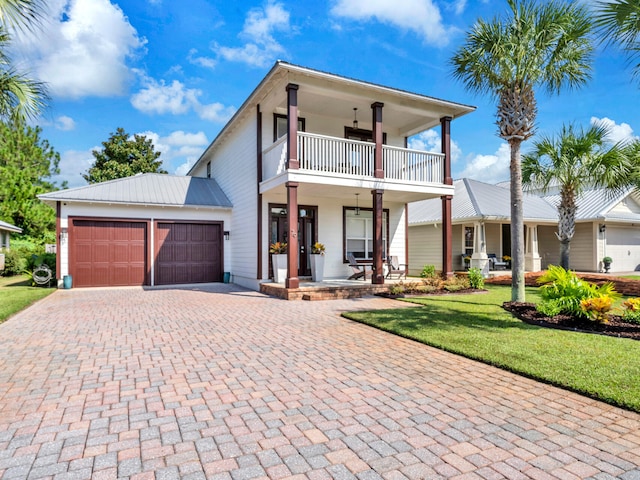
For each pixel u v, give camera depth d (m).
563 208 12.45
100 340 6.07
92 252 13.76
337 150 11.55
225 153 16.50
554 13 7.94
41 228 23.67
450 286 11.59
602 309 6.37
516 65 8.35
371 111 13.31
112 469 2.58
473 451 2.79
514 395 3.82
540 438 2.98
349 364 4.82
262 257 12.88
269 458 2.71
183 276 14.93
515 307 8.27
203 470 2.57
